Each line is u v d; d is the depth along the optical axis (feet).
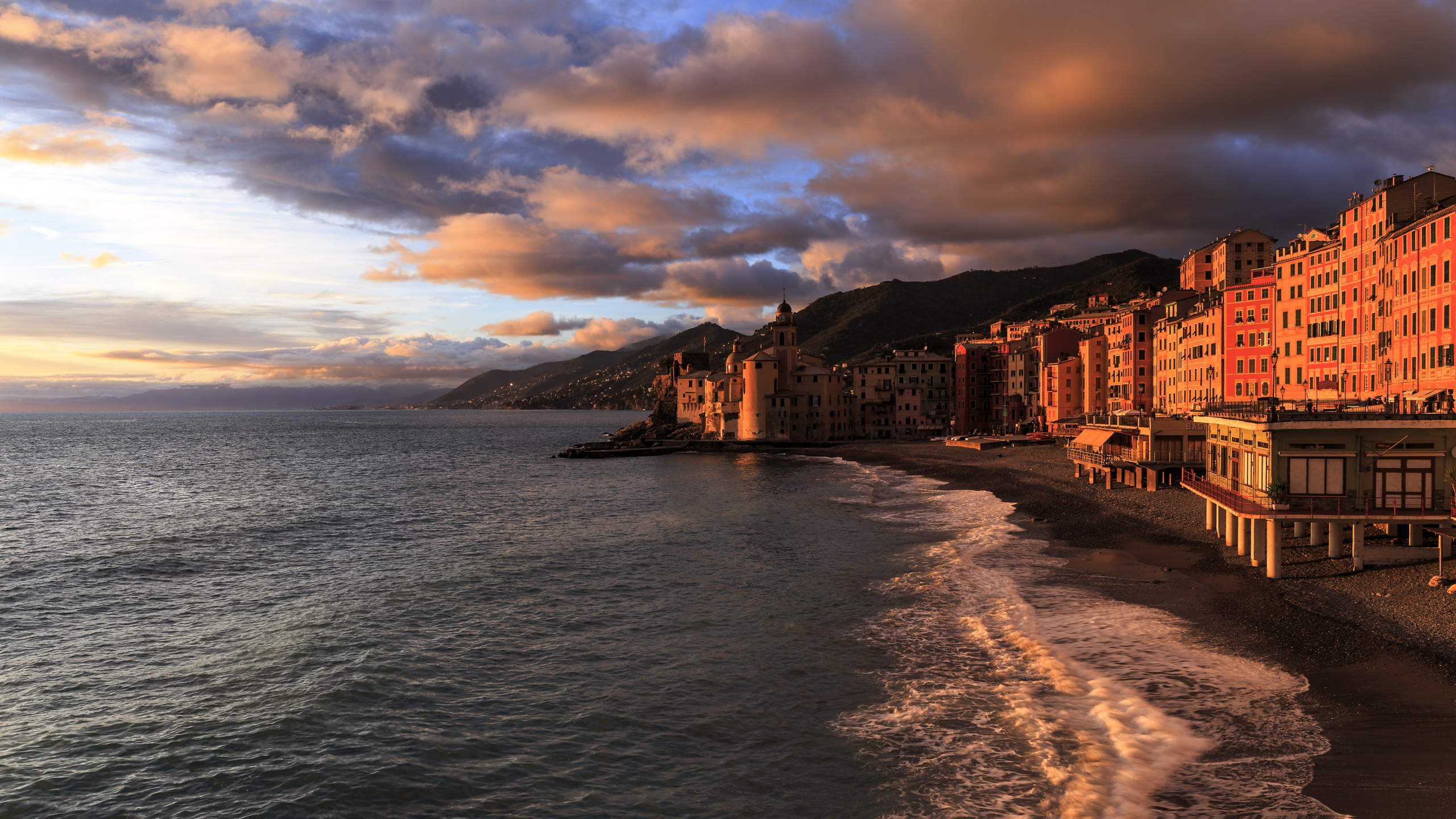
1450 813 66.90
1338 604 120.78
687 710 99.50
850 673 109.29
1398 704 87.30
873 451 553.64
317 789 83.61
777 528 237.04
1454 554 131.23
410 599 155.53
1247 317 318.24
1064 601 137.80
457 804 80.38
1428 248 195.31
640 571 178.19
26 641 135.23
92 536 246.06
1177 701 92.89
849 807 75.92
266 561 201.77
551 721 98.12
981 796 75.97
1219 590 137.49
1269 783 74.23
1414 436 134.41
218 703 106.01
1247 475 158.10
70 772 88.43
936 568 169.89
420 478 440.04
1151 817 69.77
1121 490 259.60
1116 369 489.67
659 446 629.51
